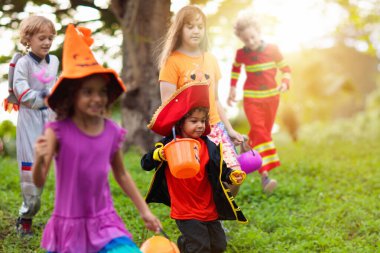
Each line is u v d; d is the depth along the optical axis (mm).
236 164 5645
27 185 5738
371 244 6164
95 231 3867
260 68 7879
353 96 23391
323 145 14258
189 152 4758
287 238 6219
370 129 18156
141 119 10969
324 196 8117
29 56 5691
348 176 9578
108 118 4020
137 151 10906
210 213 5020
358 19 17109
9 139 14938
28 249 5648
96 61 3814
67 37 3855
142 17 10727
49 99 3771
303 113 20391
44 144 3678
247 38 7828
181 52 5852
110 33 12422
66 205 3861
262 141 7836
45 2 11469
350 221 6871
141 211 4043
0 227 6242
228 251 5789
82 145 3811
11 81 5707
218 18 12344
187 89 4930
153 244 4520
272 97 7906
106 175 3924
